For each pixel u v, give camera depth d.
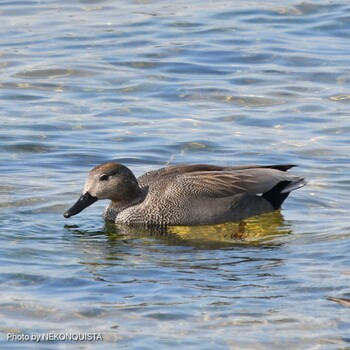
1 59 24.06
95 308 12.44
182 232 16.08
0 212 16.16
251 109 21.23
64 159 18.59
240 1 28.17
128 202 16.69
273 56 24.19
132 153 18.95
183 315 12.25
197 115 20.89
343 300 12.60
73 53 24.50
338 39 25.36
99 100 21.73
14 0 28.58
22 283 13.30
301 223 15.95
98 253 14.67
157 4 28.28
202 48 24.77
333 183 17.56
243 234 15.73
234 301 12.64
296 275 13.52
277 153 18.92
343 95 21.92
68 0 28.66
